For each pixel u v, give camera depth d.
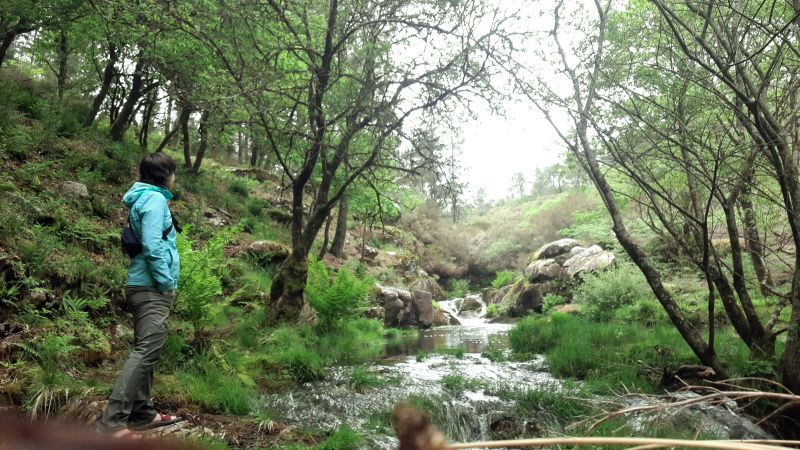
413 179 10.37
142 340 3.75
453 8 8.13
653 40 6.34
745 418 5.77
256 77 8.62
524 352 10.01
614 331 10.11
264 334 8.48
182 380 5.52
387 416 5.59
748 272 10.28
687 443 1.13
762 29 5.33
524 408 6.22
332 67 9.55
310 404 5.93
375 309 14.40
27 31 11.00
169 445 0.36
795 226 5.18
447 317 18.28
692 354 7.54
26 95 11.59
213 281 6.86
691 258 6.36
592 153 6.59
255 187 21.22
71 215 8.11
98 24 10.26
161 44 9.88
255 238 13.91
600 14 6.26
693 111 6.19
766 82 4.99
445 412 6.03
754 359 6.02
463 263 32.53
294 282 9.82
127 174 11.84
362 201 16.12
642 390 6.68
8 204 6.70
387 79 8.93
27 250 5.91
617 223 6.69
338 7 9.67
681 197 7.34
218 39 8.81
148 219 3.72
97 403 4.23
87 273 6.60
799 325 5.27
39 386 4.31
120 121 13.95
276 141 9.69
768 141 5.08
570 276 17.69
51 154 10.13
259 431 4.79
